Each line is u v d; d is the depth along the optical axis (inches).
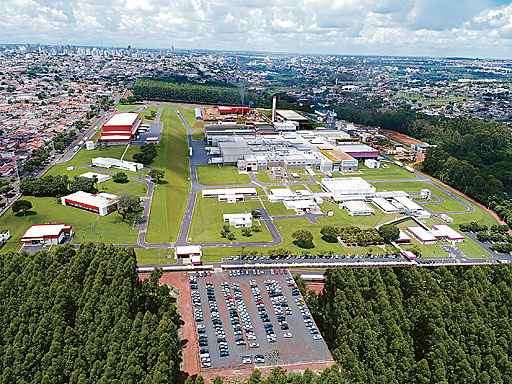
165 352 5157.5
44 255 6884.8
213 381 4891.7
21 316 5664.4
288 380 4943.4
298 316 6254.9
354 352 5733.3
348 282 6879.9
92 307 5792.3
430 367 5698.8
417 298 6796.3
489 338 6038.4
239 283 7032.5
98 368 4990.2
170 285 7135.8
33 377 5049.2
